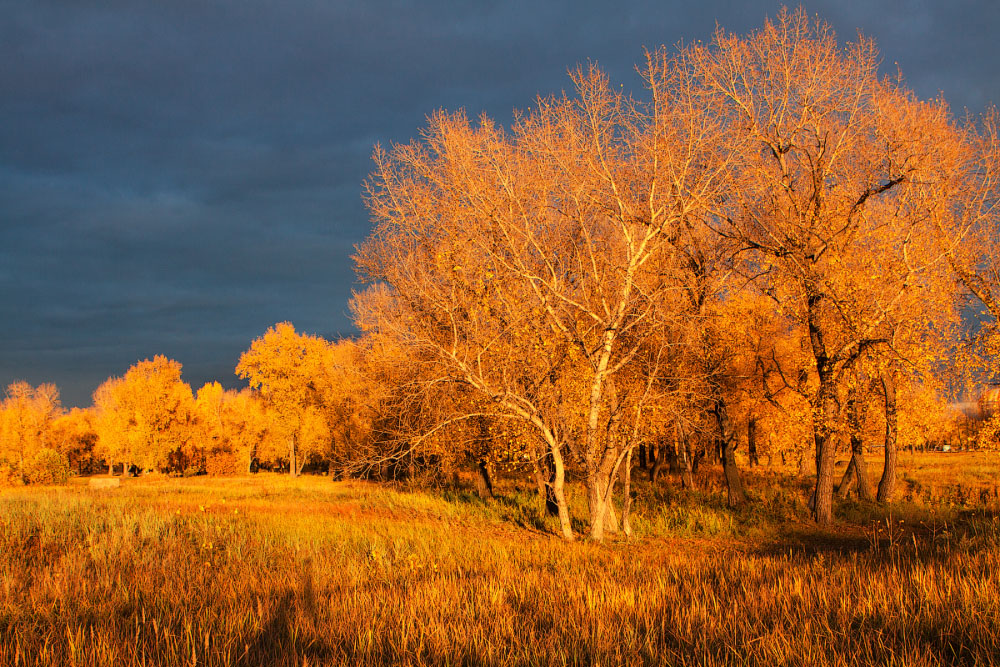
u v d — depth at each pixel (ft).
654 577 31.81
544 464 72.18
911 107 64.13
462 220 59.47
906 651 17.28
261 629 21.50
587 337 60.08
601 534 57.21
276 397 165.89
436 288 58.49
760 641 18.26
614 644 19.25
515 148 58.49
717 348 70.74
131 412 187.32
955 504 73.15
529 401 57.72
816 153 67.10
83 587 27.45
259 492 97.71
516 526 66.39
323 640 20.36
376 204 60.08
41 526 45.32
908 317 63.82
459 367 58.18
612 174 59.21
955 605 21.08
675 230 64.03
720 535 60.34
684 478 99.04
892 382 73.00
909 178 62.13
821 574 29.76
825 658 16.89
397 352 62.85
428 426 66.90
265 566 36.32
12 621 22.49
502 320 59.26
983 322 63.36
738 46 66.90
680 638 19.63
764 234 69.46
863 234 64.69
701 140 56.29
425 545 47.09
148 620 23.13
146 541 41.47
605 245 61.98
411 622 21.47
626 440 59.98
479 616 23.41
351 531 53.52
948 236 64.59
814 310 65.92
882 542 53.06
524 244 57.98
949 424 76.02
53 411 208.85
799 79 65.98
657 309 57.00
